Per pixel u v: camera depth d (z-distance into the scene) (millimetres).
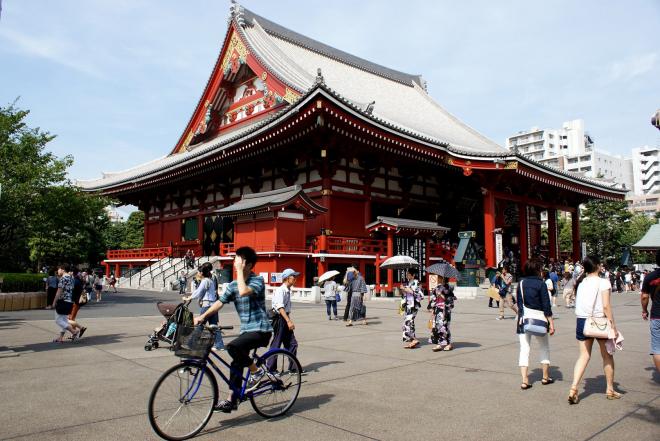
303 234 32062
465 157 36469
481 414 7016
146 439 6062
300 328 17062
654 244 34875
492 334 15391
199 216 49188
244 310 6902
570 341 13898
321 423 6711
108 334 15242
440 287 12492
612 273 43062
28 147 26250
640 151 160625
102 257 73812
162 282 40406
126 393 8188
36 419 6820
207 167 41781
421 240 34875
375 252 34938
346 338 14633
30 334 15227
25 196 25406
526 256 43594
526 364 8469
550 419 6766
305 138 33812
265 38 44781
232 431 6434
